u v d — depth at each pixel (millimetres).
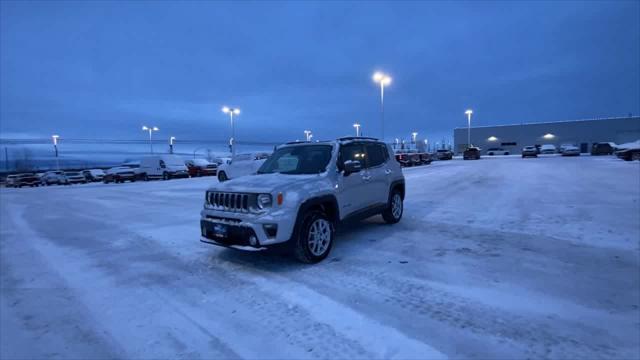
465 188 13414
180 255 5633
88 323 3422
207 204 5211
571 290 3863
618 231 6277
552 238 5969
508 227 6852
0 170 90875
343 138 6180
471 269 4582
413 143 67812
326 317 3379
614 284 4004
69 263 5422
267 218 4492
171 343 3014
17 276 4848
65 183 43219
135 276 4711
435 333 3037
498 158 48594
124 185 25375
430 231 6715
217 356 2797
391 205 7223
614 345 2807
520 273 4398
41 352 2936
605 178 15195
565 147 48531
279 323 3293
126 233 7539
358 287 4082
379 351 2793
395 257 5160
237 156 22391
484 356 2689
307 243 4812
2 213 11766
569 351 2730
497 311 3414
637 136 58719
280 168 5895
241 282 4348
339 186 5480
